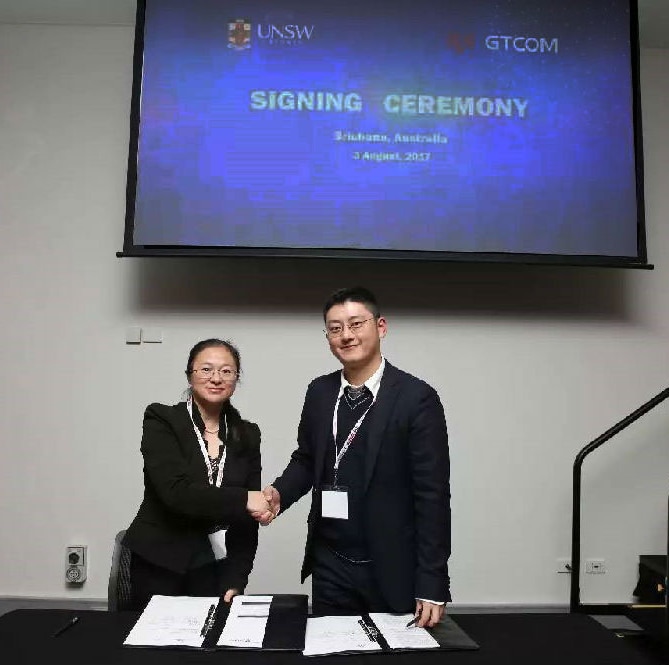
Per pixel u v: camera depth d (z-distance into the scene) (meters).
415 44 3.32
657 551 3.53
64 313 3.49
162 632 1.51
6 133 3.55
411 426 1.73
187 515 1.89
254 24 3.30
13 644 1.46
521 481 3.51
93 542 3.41
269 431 3.45
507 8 3.36
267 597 1.76
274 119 3.28
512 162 3.31
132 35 3.60
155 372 3.47
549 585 3.48
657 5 3.42
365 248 3.25
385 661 1.39
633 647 1.51
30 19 3.56
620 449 3.56
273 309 3.49
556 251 3.29
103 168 3.55
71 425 3.45
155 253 3.20
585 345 3.58
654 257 3.67
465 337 3.53
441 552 1.66
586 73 3.36
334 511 1.78
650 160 3.71
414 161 3.29
